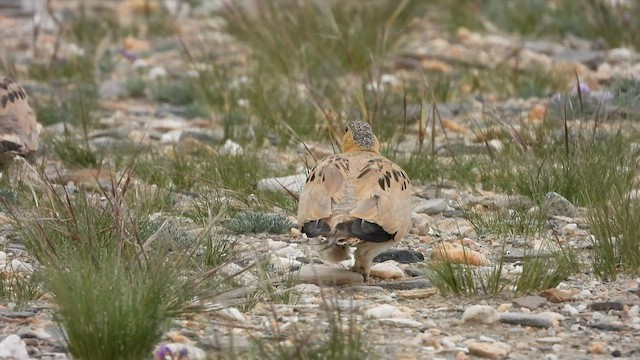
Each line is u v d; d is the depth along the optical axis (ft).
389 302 78.74
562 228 98.17
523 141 117.70
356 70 158.71
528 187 108.47
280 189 108.68
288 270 85.15
